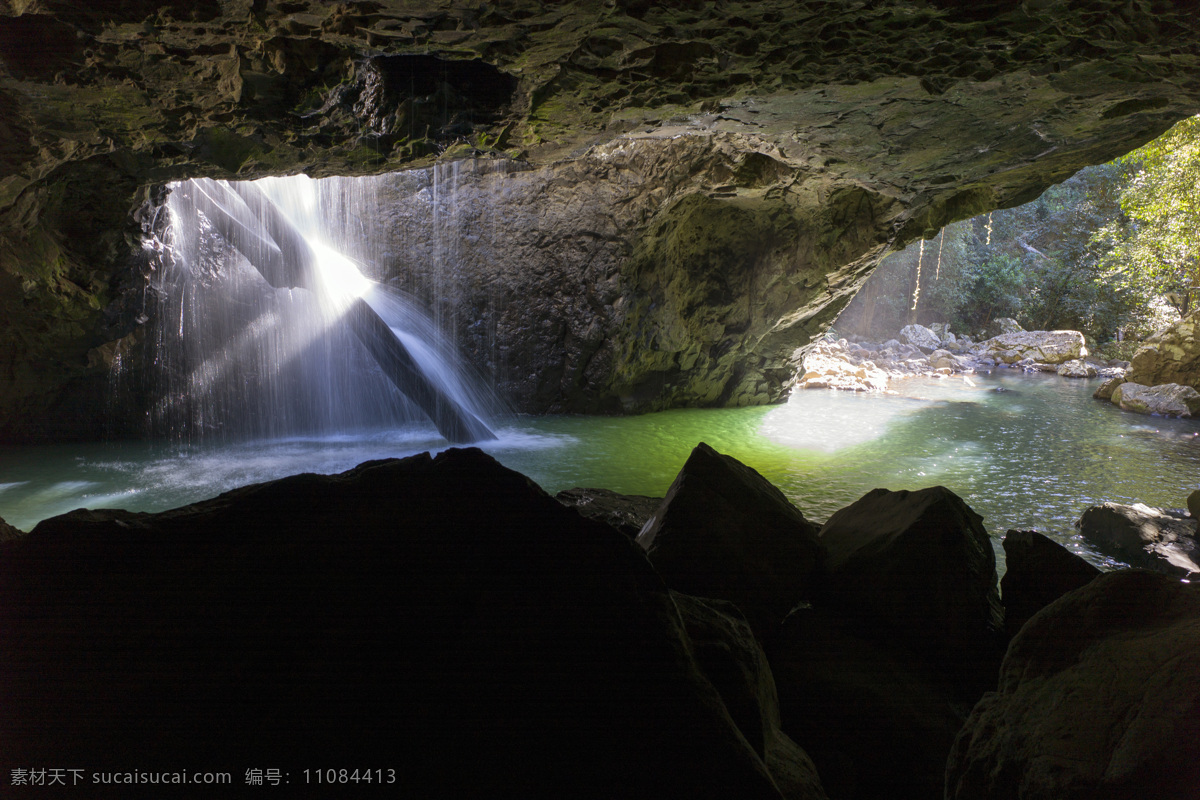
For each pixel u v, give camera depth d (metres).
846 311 31.66
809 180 12.80
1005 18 5.23
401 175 14.68
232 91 6.02
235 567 1.91
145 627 1.78
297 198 14.51
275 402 14.23
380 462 2.33
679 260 15.16
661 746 1.66
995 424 14.85
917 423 15.03
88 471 10.83
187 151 7.48
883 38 5.55
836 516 4.57
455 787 1.57
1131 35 5.45
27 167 7.00
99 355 12.33
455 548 1.98
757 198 13.95
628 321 14.89
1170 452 12.24
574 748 1.64
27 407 12.45
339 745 1.62
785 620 3.63
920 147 9.35
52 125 6.34
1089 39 5.59
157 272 12.21
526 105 6.67
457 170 14.48
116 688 1.68
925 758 2.89
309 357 14.34
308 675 1.73
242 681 1.71
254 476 10.56
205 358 13.64
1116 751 1.61
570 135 7.79
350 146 7.27
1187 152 18.83
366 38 5.24
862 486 10.11
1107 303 28.81
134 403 13.24
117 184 8.97
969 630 3.50
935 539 3.73
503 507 2.05
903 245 14.84
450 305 15.28
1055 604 2.20
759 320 16.20
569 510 2.08
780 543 3.77
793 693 3.17
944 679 3.41
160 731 1.62
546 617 1.87
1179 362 17.16
